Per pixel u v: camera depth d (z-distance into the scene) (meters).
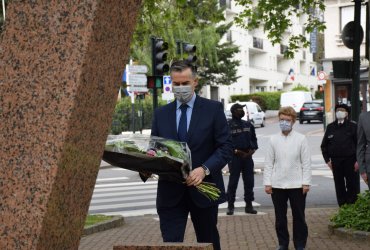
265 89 93.50
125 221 14.27
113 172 27.67
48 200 3.10
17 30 3.22
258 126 59.91
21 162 3.14
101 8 3.21
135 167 5.05
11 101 3.18
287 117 9.42
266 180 9.56
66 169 3.18
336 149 13.09
